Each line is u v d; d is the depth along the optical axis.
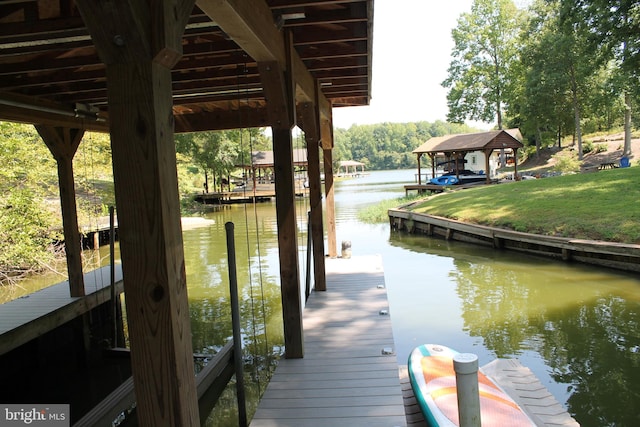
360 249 13.16
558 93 32.31
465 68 40.28
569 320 6.67
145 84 1.51
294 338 4.32
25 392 5.43
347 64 5.44
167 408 1.56
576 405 4.36
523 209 13.25
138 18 1.46
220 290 9.04
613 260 9.20
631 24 19.45
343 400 3.46
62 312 5.98
